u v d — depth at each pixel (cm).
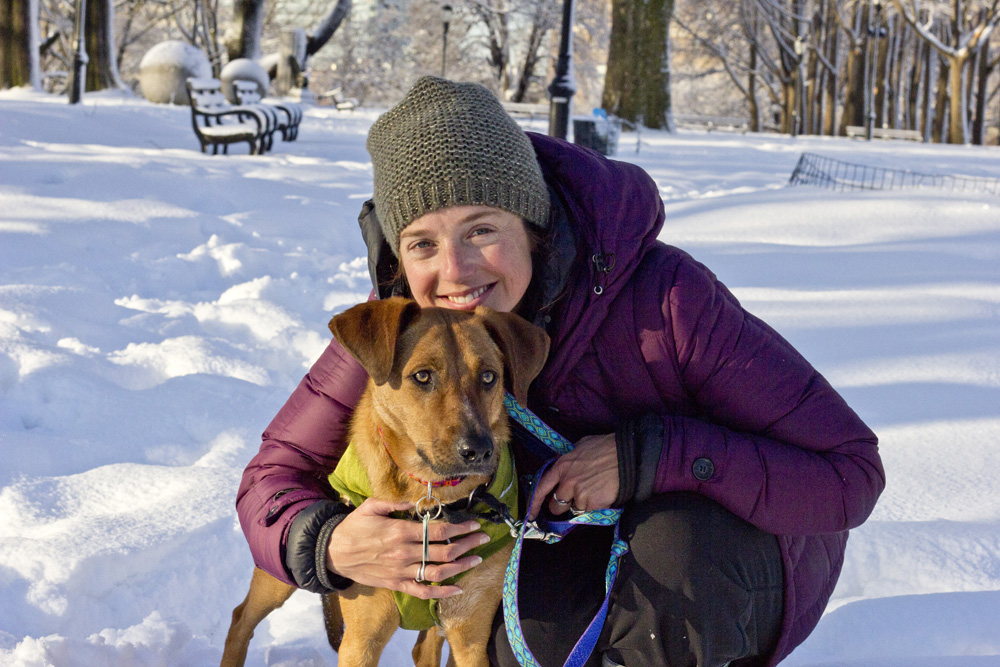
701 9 4128
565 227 237
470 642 254
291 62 2861
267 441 265
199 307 586
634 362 243
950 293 641
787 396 236
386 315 238
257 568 267
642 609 229
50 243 699
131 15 3878
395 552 222
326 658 293
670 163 1508
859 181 1277
